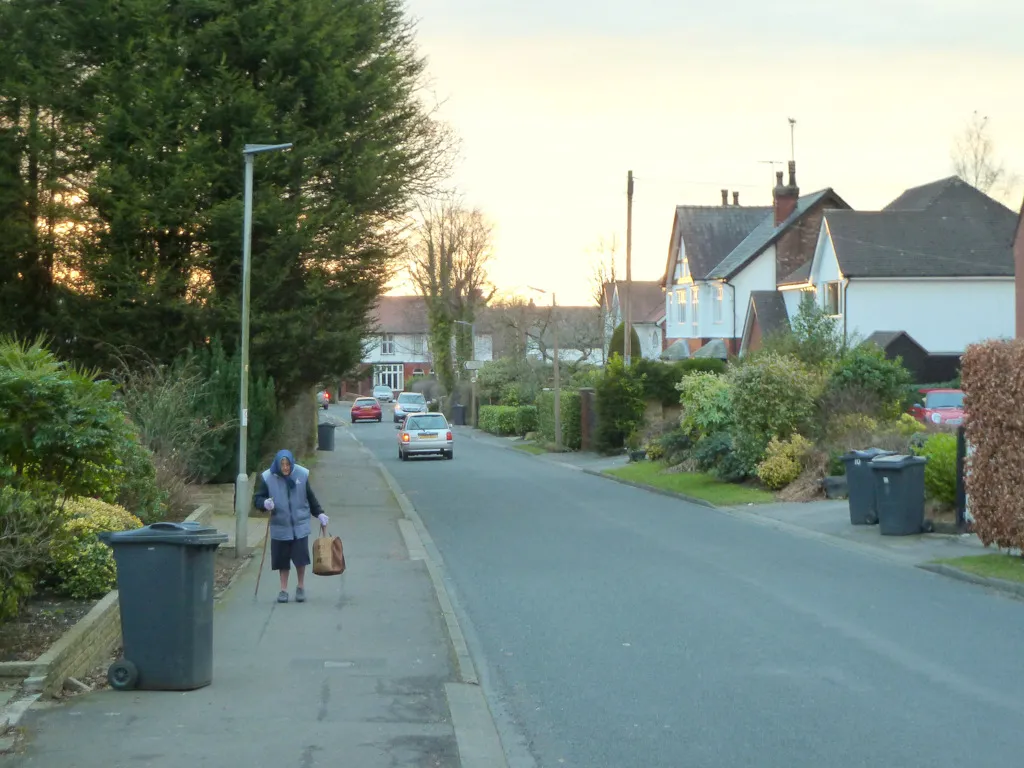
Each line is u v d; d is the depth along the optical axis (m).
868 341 35.59
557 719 8.16
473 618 12.24
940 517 19.14
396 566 15.94
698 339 60.41
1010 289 44.97
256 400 23.88
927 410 32.41
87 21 22.48
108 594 10.48
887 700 8.61
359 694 8.55
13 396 9.96
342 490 29.50
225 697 8.33
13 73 22.36
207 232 22.98
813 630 11.40
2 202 22.30
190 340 23.81
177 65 22.86
